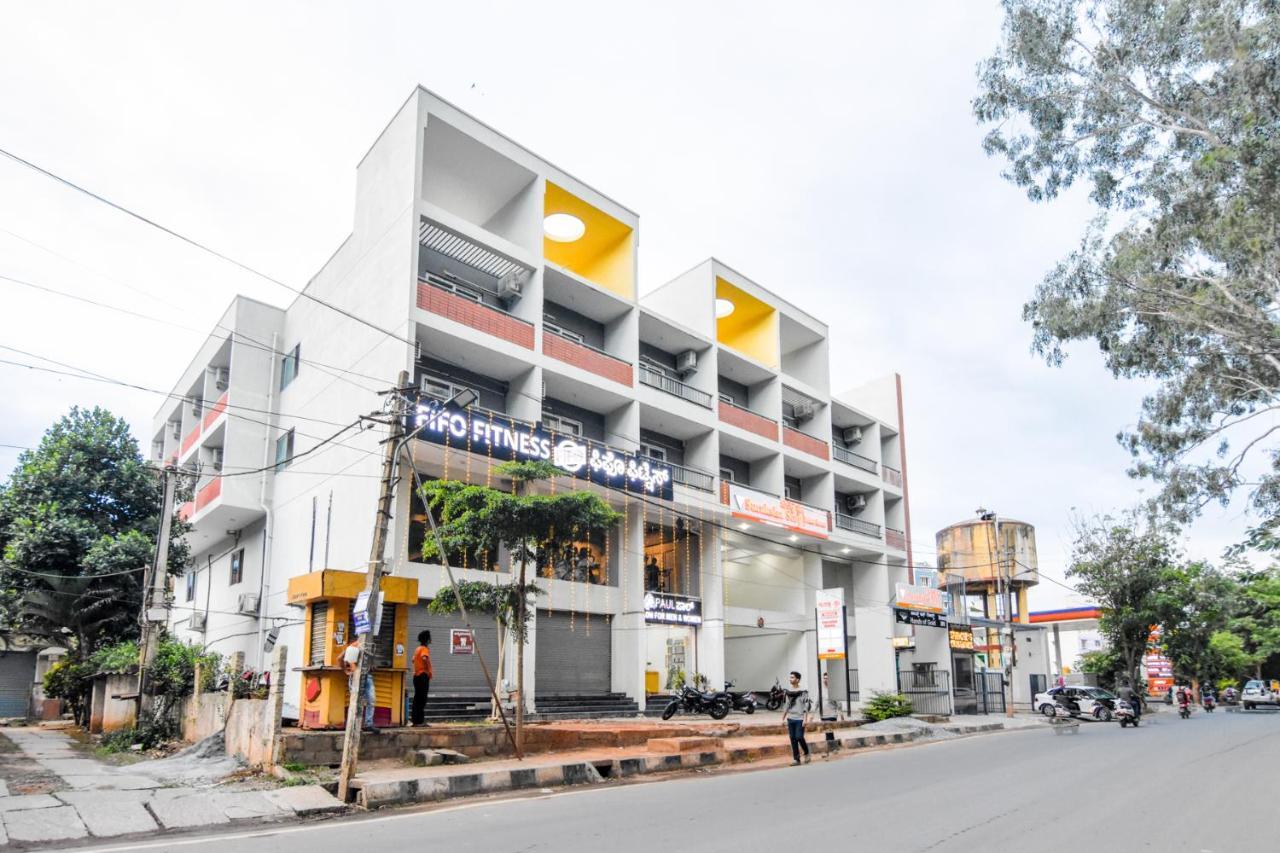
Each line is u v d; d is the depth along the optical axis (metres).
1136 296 21.45
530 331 25.38
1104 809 10.51
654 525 31.27
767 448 33.91
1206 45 18.39
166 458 40.50
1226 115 18.84
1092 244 22.30
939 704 34.41
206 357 33.38
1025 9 21.27
